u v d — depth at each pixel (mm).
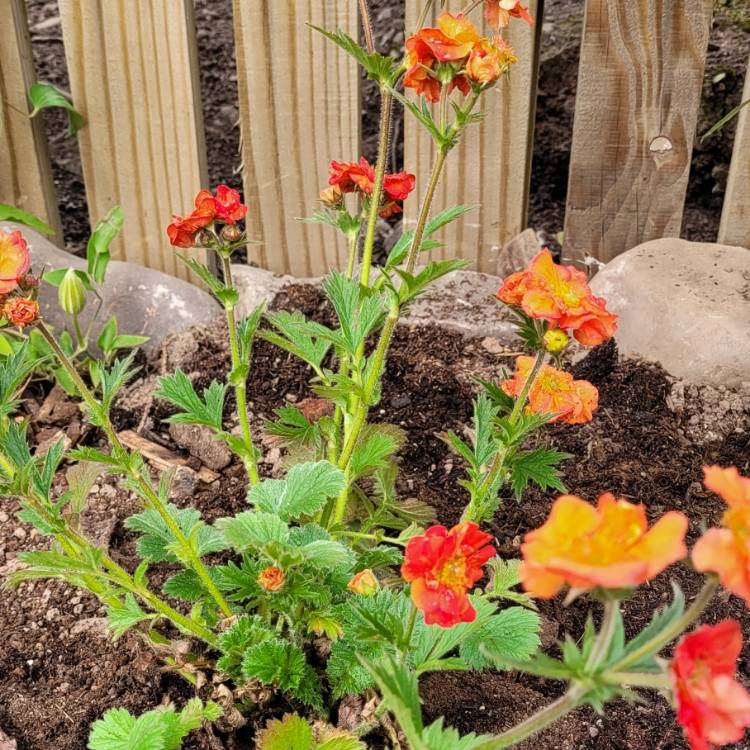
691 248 604
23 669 416
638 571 187
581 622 434
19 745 384
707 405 539
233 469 524
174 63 601
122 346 582
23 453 358
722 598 435
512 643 350
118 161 637
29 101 624
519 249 628
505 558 466
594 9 561
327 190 418
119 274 635
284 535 333
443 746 269
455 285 635
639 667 235
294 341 424
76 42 604
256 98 611
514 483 381
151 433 555
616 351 575
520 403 345
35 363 355
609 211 616
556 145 815
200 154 628
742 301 563
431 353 592
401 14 900
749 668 404
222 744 375
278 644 358
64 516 379
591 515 199
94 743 341
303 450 463
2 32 603
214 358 590
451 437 383
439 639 345
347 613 358
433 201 631
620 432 531
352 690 355
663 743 375
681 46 561
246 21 589
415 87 364
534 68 587
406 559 271
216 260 673
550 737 377
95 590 380
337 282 396
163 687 404
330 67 598
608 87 580
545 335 317
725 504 487
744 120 578
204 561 462
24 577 370
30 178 648
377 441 410
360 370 394
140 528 395
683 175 595
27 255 319
